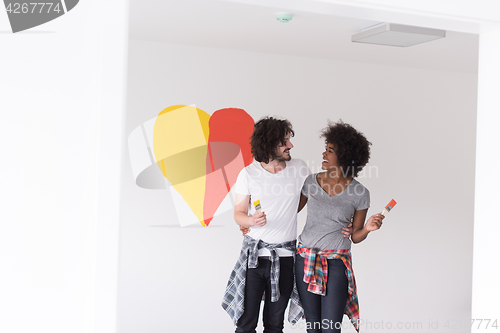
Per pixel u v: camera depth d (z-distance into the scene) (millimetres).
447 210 4207
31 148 1168
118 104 1196
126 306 3412
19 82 1163
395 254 4039
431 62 3803
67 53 1179
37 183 1171
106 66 1189
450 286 4195
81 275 1183
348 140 2475
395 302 4027
